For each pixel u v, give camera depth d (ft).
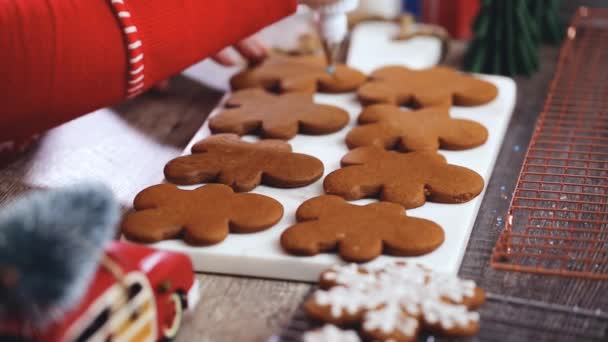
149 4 1.89
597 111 2.24
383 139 2.02
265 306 1.63
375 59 2.58
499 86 2.32
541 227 1.77
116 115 2.33
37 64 1.76
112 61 1.86
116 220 1.35
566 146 2.11
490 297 1.60
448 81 2.29
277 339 1.50
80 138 2.21
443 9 3.31
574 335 1.53
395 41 2.68
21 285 1.24
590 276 1.66
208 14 2.02
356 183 1.84
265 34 2.86
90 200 1.33
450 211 1.80
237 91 2.27
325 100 2.27
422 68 2.52
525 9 2.51
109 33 1.84
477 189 1.83
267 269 1.69
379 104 2.17
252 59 2.45
